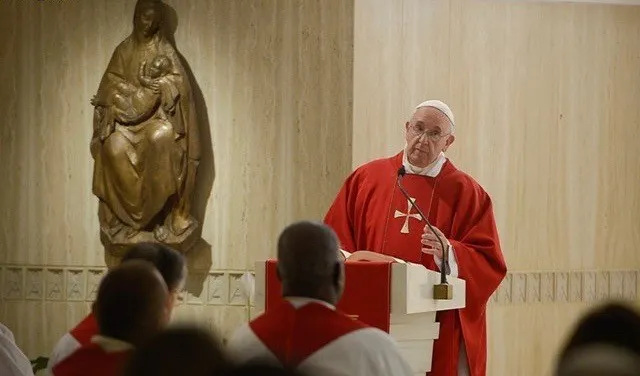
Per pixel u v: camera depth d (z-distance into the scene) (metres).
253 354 7.27
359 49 17.78
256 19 17.73
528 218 18.62
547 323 18.72
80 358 6.35
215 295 17.80
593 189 18.89
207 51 17.78
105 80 17.48
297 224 7.47
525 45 18.62
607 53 18.94
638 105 19.05
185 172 17.34
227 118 17.77
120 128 17.38
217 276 17.80
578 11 18.81
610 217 18.97
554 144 18.73
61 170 18.22
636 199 19.06
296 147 17.67
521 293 18.56
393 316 10.39
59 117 18.20
